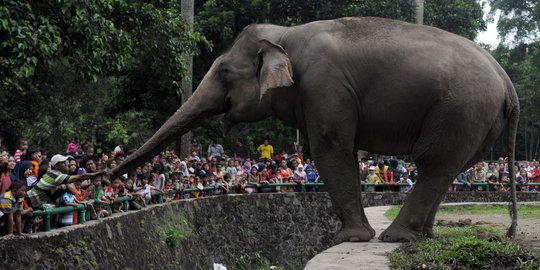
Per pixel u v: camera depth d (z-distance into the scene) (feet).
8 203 24.82
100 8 37.88
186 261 43.98
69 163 30.35
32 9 34.09
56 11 35.55
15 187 25.08
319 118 30.09
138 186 42.09
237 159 64.64
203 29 76.07
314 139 30.42
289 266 55.83
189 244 45.21
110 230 33.73
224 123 33.96
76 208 30.30
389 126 30.17
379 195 65.82
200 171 54.65
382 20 31.37
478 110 29.37
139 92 75.31
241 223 53.98
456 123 29.17
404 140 30.48
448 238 28.86
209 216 50.55
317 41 30.66
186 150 64.39
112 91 76.54
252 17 80.43
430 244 26.81
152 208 41.04
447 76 29.30
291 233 57.06
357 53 30.22
